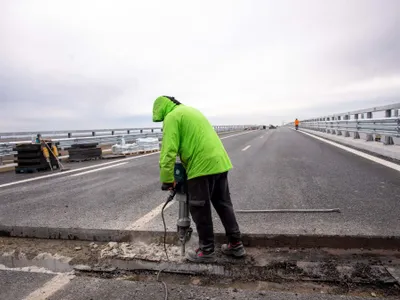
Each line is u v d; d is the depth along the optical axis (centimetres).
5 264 271
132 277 240
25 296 212
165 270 247
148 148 1347
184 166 255
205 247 253
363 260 250
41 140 872
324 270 236
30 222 363
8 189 605
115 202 453
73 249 302
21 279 239
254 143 1616
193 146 240
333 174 581
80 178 702
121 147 1201
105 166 905
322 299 198
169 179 243
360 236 273
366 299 197
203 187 244
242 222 328
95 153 1123
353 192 436
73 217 378
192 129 241
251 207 387
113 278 239
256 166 752
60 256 285
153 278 237
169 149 236
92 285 226
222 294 208
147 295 209
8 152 954
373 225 298
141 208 412
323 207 370
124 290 218
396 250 266
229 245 265
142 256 272
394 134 748
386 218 317
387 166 636
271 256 266
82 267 258
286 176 592
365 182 496
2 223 362
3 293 218
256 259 261
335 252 268
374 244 271
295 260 256
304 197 423
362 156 819
